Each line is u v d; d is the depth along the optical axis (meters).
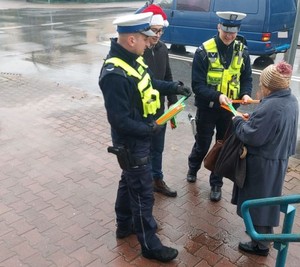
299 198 2.06
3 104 6.75
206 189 4.16
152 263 3.10
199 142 3.99
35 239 3.35
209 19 10.41
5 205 3.82
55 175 4.40
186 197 4.01
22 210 3.75
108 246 3.29
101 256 3.17
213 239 3.39
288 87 2.67
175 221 3.62
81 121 6.01
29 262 3.09
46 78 8.54
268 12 9.30
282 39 9.91
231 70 3.57
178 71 9.38
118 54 2.62
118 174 4.44
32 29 15.04
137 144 2.82
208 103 3.69
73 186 4.18
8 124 5.84
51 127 5.76
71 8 23.20
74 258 3.14
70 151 4.99
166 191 4.00
